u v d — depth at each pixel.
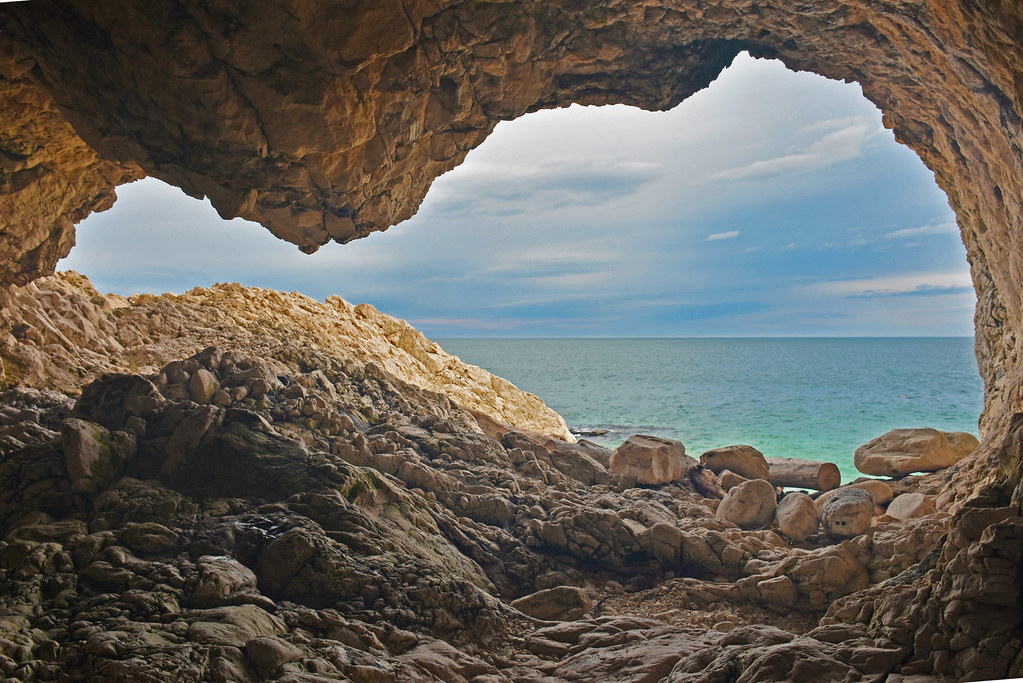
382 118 9.50
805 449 24.03
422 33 8.97
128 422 10.34
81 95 8.62
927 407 38.28
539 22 9.78
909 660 6.06
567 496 12.39
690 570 10.77
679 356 130.62
